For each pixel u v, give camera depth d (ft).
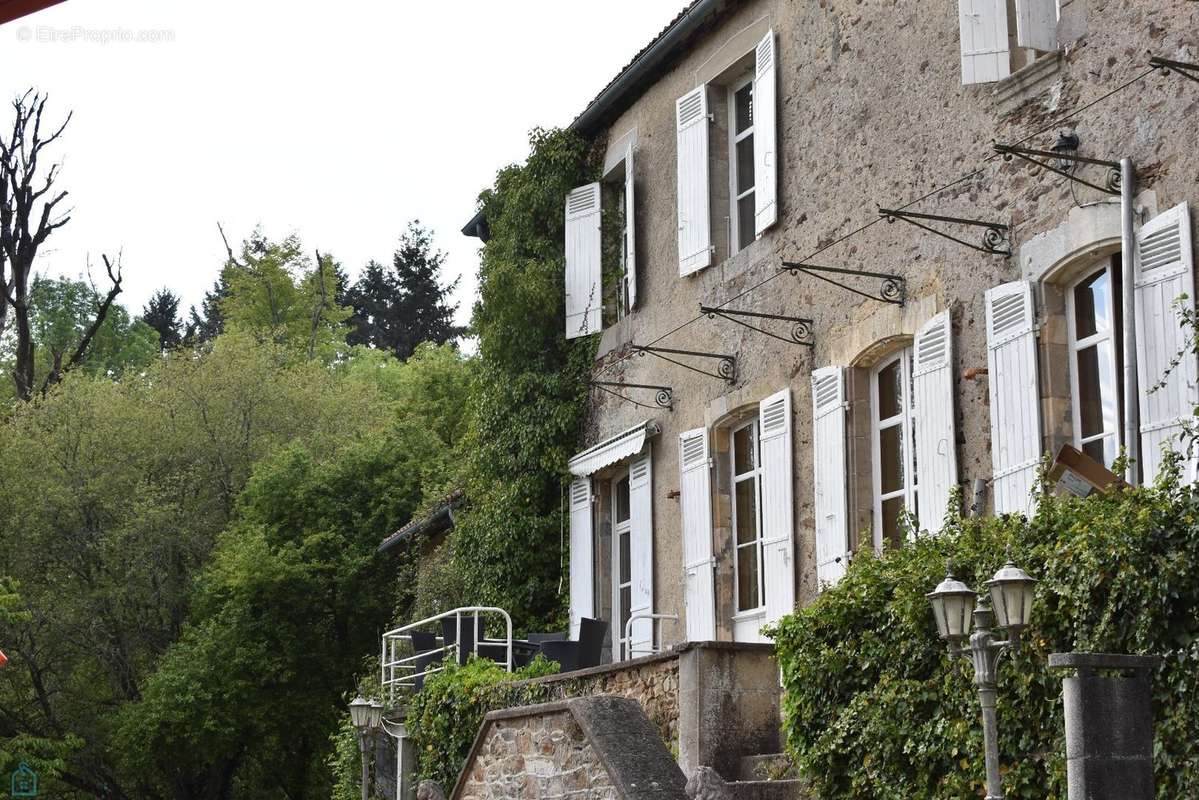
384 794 56.75
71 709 88.63
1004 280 35.68
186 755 84.99
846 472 40.88
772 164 45.68
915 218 39.17
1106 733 22.80
